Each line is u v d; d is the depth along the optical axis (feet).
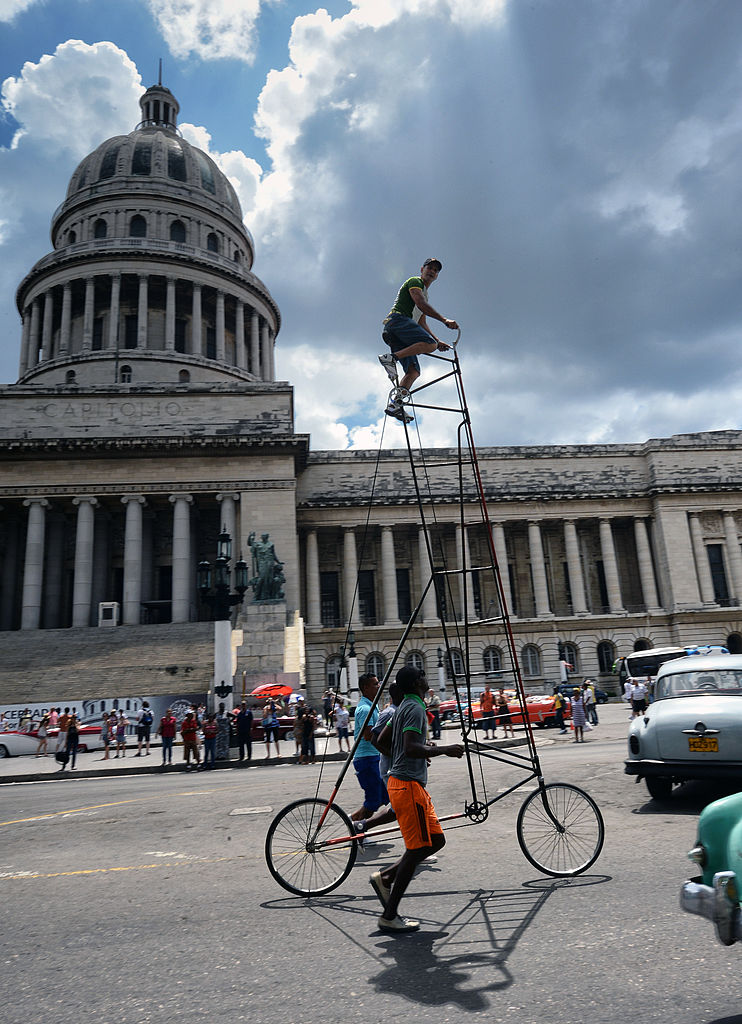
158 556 210.79
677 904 22.25
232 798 52.37
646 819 36.88
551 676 215.31
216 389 205.36
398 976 17.88
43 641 164.25
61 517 201.46
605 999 15.97
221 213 293.84
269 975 18.43
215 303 279.28
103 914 24.82
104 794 62.13
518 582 233.14
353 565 218.18
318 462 225.35
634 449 238.89
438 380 29.14
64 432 198.59
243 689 137.49
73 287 265.95
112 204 279.28
